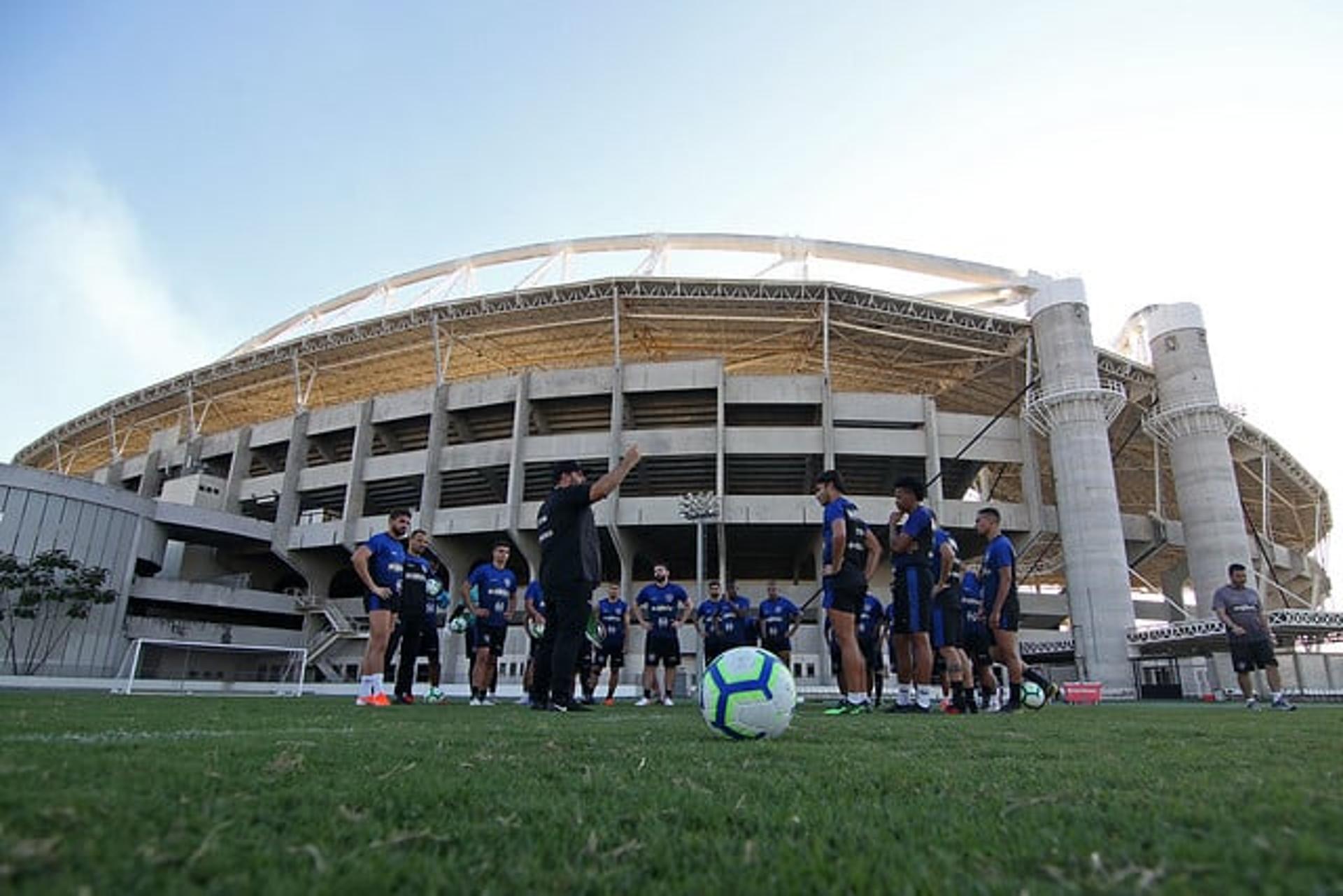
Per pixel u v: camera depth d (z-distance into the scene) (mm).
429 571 11141
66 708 6148
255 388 47969
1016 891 1119
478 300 38875
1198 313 37594
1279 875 1138
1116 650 31391
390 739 3600
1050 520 36562
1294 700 24594
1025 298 40438
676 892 1151
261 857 1239
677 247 46250
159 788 1803
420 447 43875
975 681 11969
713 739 4059
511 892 1133
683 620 14359
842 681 7715
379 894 1087
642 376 36656
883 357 42625
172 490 42719
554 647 7227
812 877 1204
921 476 39312
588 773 2365
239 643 38656
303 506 44062
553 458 36312
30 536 33281
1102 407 34875
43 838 1247
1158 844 1381
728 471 38031
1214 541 34188
